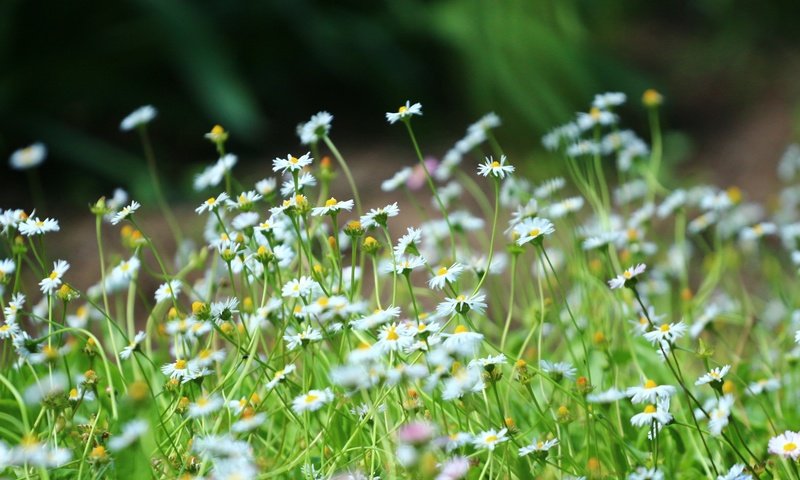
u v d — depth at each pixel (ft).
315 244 6.44
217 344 6.31
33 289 7.48
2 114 10.35
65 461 5.74
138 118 6.66
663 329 5.81
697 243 8.19
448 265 6.30
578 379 5.82
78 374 6.20
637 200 8.21
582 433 6.03
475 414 5.92
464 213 6.56
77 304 6.61
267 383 5.96
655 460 5.73
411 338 5.68
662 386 5.77
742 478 5.68
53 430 5.78
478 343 5.83
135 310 7.32
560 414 5.77
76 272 7.77
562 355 6.39
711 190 7.14
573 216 6.46
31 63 10.94
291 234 6.22
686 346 6.35
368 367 5.64
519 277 7.18
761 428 6.11
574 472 5.78
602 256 6.36
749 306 6.81
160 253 7.89
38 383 5.81
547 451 5.69
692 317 6.51
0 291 6.02
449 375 5.70
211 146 10.83
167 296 6.08
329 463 5.79
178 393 5.85
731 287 7.13
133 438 5.57
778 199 8.50
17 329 5.88
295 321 5.91
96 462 5.64
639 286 6.56
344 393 5.83
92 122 10.91
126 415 5.93
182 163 10.53
